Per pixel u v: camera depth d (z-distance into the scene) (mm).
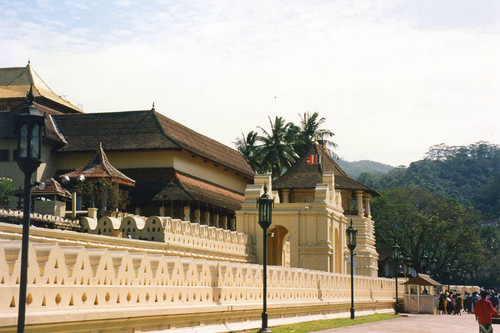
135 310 17078
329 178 51969
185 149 58531
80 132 61281
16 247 13875
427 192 100438
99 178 44438
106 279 16266
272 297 29047
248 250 48312
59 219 32438
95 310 15453
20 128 12969
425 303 54938
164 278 19312
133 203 55438
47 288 14031
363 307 46219
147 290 18188
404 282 58812
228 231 44031
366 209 68000
